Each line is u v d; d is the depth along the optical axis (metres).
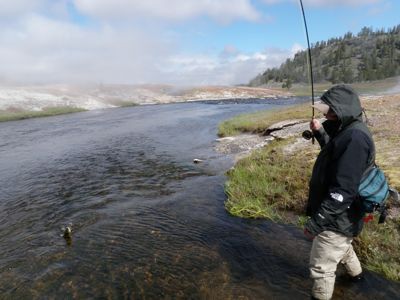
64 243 3.66
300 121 9.07
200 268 3.00
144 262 3.16
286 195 4.23
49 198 5.30
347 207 1.87
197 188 5.35
